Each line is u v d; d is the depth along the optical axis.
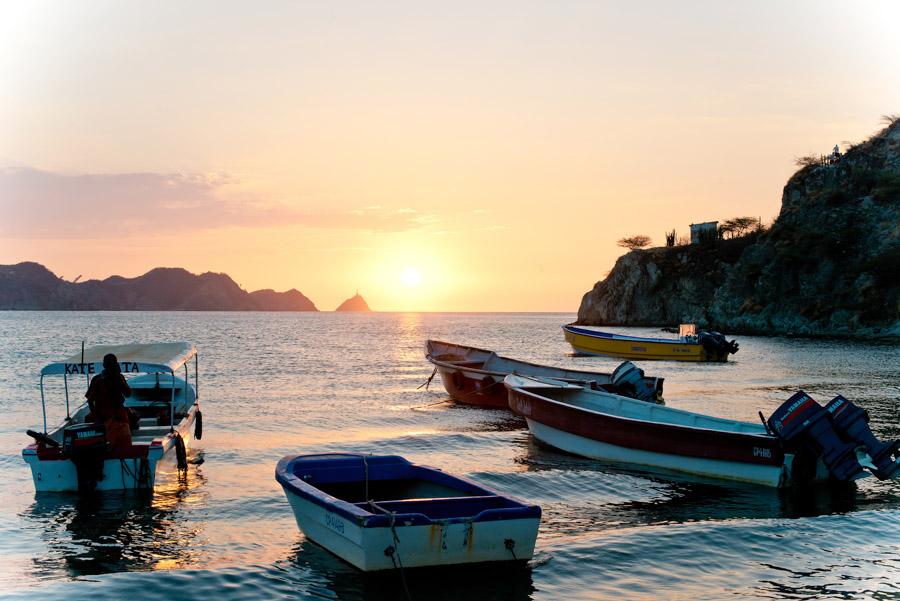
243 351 57.78
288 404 25.20
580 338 54.69
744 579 8.49
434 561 8.19
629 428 14.82
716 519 11.11
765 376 36.59
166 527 10.73
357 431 19.70
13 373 36.81
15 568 9.01
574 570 8.73
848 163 112.38
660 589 8.20
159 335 92.56
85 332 101.25
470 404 25.09
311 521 9.46
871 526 10.39
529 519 8.48
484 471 14.26
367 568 8.08
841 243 95.75
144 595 7.98
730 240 141.75
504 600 7.86
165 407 16.83
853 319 87.75
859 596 8.01
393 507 8.68
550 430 16.80
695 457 13.77
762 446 12.84
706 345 48.00
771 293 101.75
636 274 149.38
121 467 12.34
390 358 49.88
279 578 8.46
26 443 17.61
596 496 12.59
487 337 94.25
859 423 12.05
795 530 10.20
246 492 12.77
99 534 10.39
